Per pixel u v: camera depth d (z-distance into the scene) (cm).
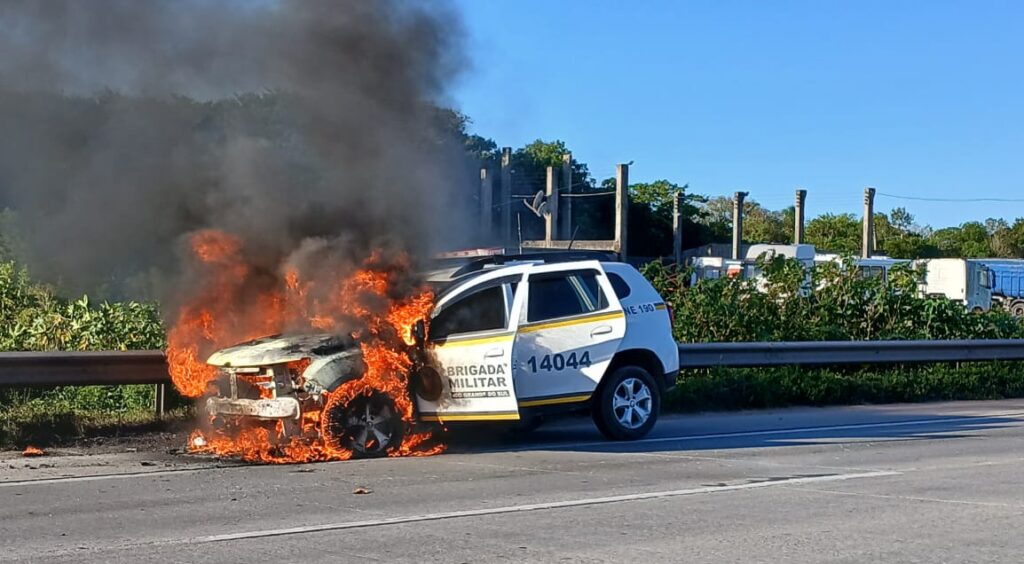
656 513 812
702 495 890
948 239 8712
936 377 1872
